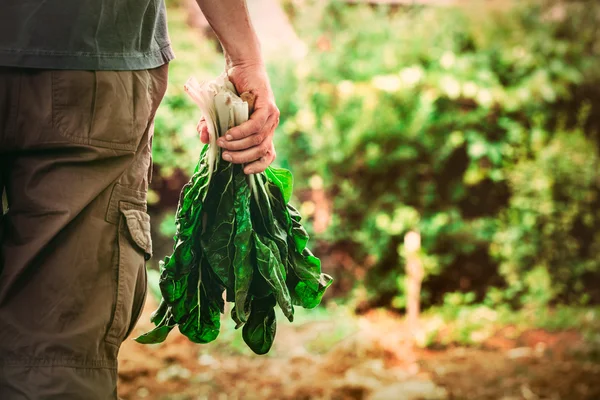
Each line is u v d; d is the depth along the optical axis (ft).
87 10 6.13
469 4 35.40
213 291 7.39
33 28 6.01
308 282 7.54
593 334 29.50
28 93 6.06
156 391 21.75
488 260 34.99
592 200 34.76
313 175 34.58
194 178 7.27
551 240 34.60
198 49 34.06
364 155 34.24
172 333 25.57
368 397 22.02
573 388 23.08
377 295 34.04
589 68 35.14
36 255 6.00
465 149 34.96
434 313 33.09
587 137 35.70
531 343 28.94
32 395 5.83
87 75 6.15
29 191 6.11
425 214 34.58
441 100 34.50
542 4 35.65
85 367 6.04
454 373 24.54
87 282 6.16
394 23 35.22
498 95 34.14
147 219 6.70
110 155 6.30
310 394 22.06
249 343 7.42
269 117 7.29
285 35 35.63
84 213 6.22
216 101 7.09
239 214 7.14
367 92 34.01
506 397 22.30
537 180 34.45
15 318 5.98
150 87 6.69
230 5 7.22
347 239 34.68
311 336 28.25
